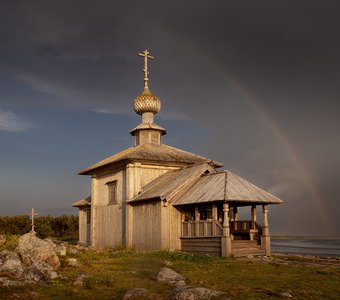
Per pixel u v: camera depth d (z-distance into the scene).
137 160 32.25
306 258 24.70
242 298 12.27
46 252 18.31
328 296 12.70
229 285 14.51
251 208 27.41
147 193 30.02
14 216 56.22
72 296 12.73
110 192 35.59
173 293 12.29
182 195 27.55
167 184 29.56
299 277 16.28
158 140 38.50
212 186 26.16
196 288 12.40
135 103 39.72
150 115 39.44
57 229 61.19
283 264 20.61
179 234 27.47
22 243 18.70
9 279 14.85
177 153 35.19
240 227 28.16
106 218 35.69
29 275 15.30
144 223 29.41
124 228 32.44
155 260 20.95
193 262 21.19
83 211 42.62
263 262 21.36
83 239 41.84
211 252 24.78
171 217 27.44
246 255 24.91
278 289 13.70
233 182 25.86
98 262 20.83
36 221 58.19
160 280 15.16
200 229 25.81
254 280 15.57
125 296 12.39
